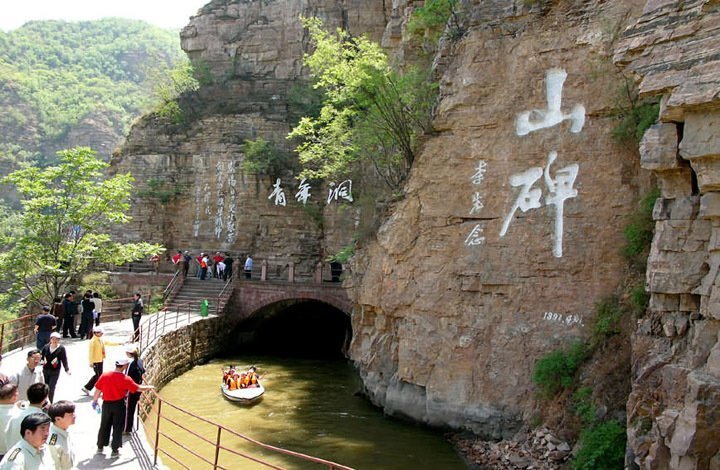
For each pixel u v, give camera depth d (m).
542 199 15.16
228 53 41.16
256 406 18.83
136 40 104.12
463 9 17.69
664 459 9.47
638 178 14.09
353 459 14.09
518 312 15.10
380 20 37.59
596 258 14.34
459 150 16.39
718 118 9.12
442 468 13.53
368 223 22.77
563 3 15.60
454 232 16.25
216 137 36.31
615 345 13.19
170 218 36.00
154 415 17.11
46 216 21.86
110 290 31.62
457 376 15.62
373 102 19.41
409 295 16.73
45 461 5.35
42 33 102.75
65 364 10.96
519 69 15.85
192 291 30.81
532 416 14.09
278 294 29.91
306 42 39.56
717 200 9.35
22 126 70.88
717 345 9.06
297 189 35.06
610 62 14.56
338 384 22.30
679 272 9.89
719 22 9.30
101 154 69.94
